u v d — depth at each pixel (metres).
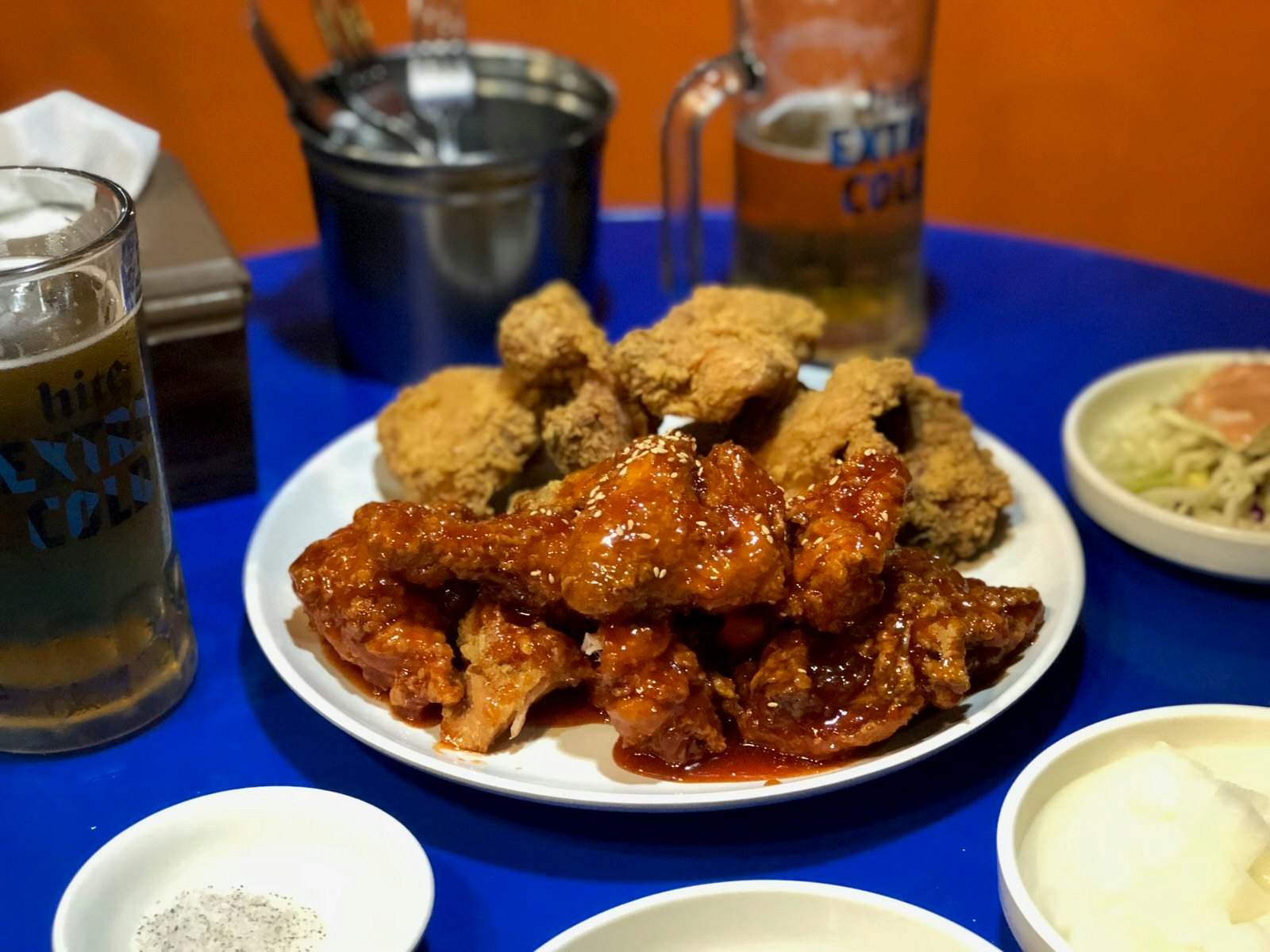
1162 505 0.47
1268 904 0.32
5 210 0.40
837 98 0.54
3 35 0.91
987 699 0.37
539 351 0.45
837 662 0.37
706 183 1.02
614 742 0.37
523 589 0.38
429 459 0.45
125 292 0.36
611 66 0.99
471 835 0.36
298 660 0.39
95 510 0.36
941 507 0.43
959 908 0.34
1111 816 0.33
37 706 0.38
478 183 0.53
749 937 0.32
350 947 0.32
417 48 0.63
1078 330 0.61
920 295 0.59
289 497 0.46
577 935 0.31
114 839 0.34
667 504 0.36
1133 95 0.92
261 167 1.00
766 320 0.46
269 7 0.95
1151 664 0.42
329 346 0.61
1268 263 0.95
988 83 0.95
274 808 0.35
